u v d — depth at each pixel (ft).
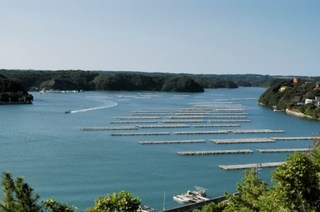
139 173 381.81
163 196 325.01
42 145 483.10
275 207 110.01
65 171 373.81
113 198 119.34
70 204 294.87
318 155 128.16
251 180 147.43
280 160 460.96
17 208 84.43
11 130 579.48
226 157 466.70
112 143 517.96
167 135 601.21
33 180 343.87
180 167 411.34
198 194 327.06
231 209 139.74
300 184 105.29
